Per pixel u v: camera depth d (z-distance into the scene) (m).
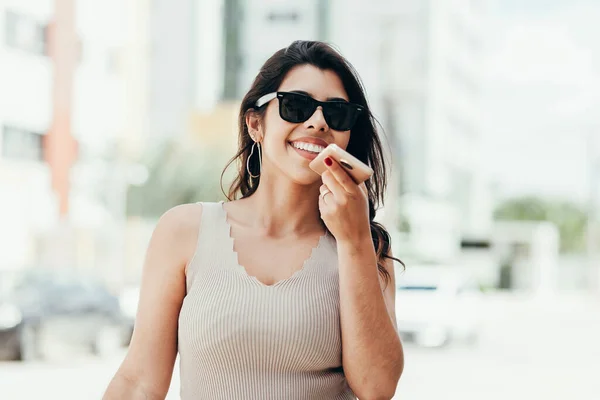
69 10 30.58
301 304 2.05
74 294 14.02
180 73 53.06
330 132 2.17
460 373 13.61
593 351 18.56
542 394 11.46
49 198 29.06
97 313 14.17
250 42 55.91
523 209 84.12
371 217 2.42
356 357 2.03
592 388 12.17
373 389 2.06
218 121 39.62
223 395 2.04
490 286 51.03
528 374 13.83
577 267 59.25
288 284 2.08
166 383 2.18
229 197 2.47
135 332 2.18
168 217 2.21
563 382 12.84
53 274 14.07
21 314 13.23
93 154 32.47
